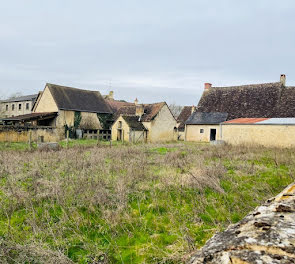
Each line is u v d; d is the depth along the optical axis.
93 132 32.91
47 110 30.83
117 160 10.59
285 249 1.86
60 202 5.43
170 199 5.97
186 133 30.03
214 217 5.08
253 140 20.09
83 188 6.22
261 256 1.82
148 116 30.52
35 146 17.81
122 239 4.28
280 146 18.36
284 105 26.44
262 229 2.29
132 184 6.96
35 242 3.84
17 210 5.33
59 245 4.00
